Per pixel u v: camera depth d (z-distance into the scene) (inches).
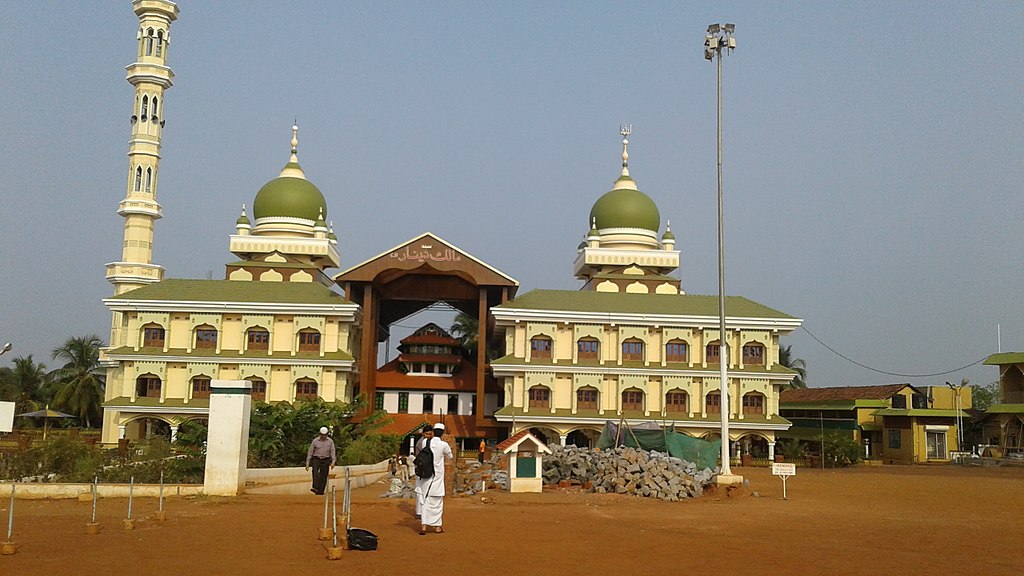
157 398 2481.5
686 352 2596.0
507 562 623.8
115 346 2659.9
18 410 3595.0
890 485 1569.9
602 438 1712.6
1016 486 1565.0
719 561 647.8
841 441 2655.0
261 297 2581.2
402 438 2331.4
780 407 3572.8
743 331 2596.0
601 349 2581.2
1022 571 629.3
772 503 1170.6
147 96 2940.5
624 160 3314.5
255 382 2503.7
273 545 680.4
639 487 1247.5
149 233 2901.1
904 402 3176.7
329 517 866.1
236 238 2930.6
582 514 969.5
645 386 2549.2
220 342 2517.2
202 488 1044.5
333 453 1066.1
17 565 581.0
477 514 941.8
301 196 3041.3
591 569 602.5
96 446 1384.1
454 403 2819.9
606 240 3164.4
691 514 994.7
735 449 2600.9
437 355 2874.0
